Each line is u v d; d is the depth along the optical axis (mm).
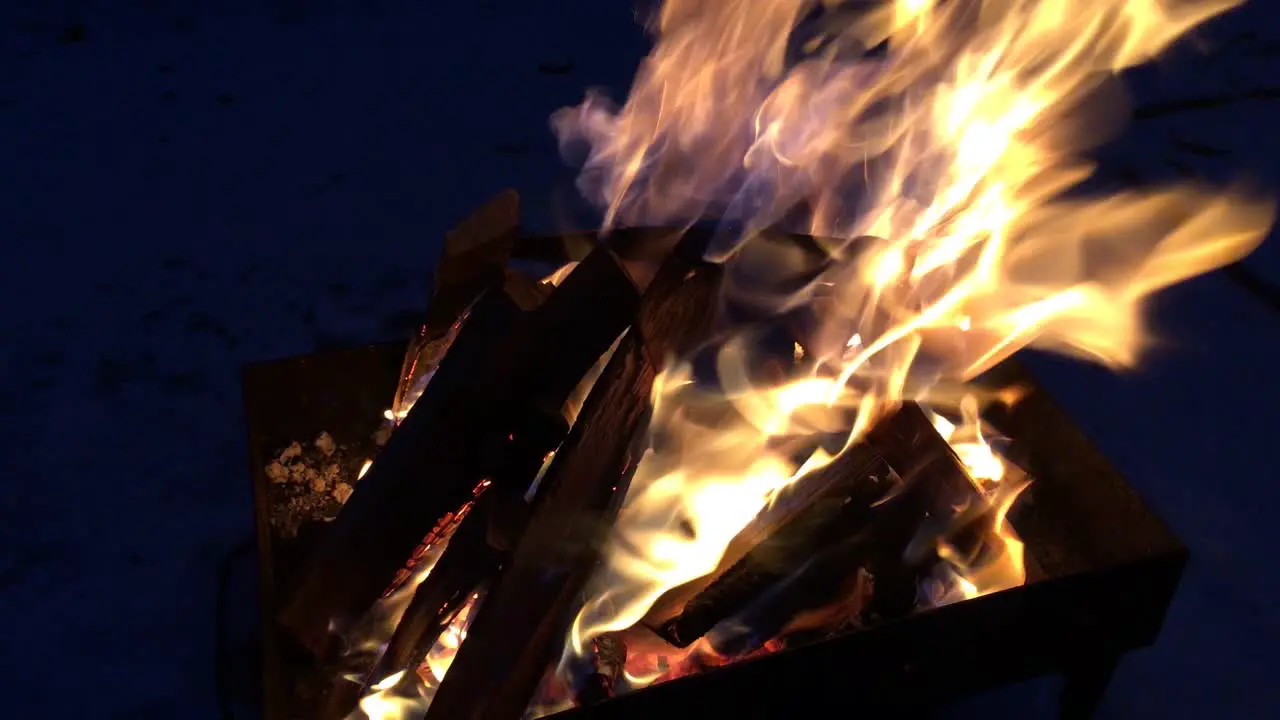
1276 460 2195
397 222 3055
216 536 2061
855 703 1367
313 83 3855
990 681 1439
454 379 1379
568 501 1296
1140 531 1450
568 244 1692
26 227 3037
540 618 1257
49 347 2566
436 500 1400
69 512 2109
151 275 2834
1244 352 2475
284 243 2965
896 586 1407
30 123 3576
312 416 1802
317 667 1439
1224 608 1866
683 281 1362
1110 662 1485
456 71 3898
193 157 3400
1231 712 1692
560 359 1352
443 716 1252
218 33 4227
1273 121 3322
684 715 1257
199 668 1811
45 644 1851
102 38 4168
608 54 3947
